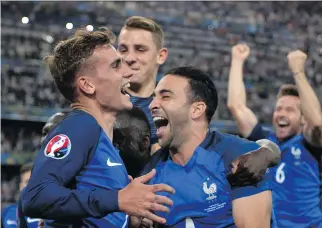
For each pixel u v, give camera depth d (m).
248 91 14.88
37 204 2.03
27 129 13.03
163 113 2.62
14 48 13.55
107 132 2.39
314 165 4.75
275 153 2.59
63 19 14.69
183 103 2.61
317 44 16.77
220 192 2.50
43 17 14.46
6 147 12.76
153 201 2.00
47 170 2.07
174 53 15.27
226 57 15.52
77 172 2.17
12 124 12.91
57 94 13.15
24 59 13.48
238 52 4.16
